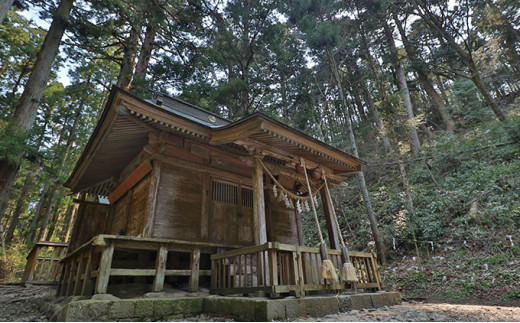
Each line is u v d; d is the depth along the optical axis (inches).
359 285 211.2
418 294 290.8
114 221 334.3
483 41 770.2
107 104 205.0
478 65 803.4
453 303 250.5
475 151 499.2
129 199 290.4
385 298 212.5
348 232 516.1
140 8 482.9
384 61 749.3
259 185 230.7
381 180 608.4
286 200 243.8
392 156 633.0
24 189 735.1
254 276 238.1
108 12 467.8
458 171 478.6
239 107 666.2
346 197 618.8
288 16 588.1
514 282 246.8
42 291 339.0
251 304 142.9
